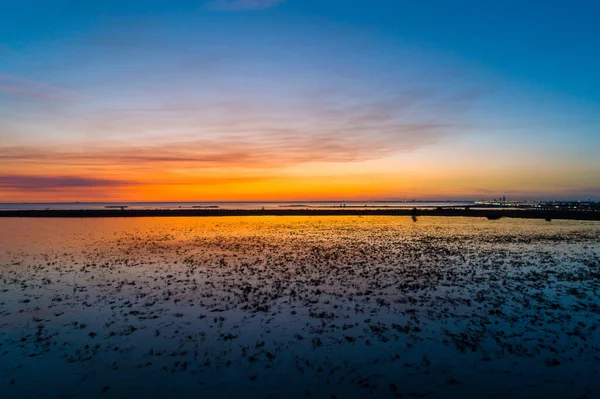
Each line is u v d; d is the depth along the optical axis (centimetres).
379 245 2867
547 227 4572
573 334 962
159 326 1033
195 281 1598
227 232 4028
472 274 1744
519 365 791
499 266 1956
